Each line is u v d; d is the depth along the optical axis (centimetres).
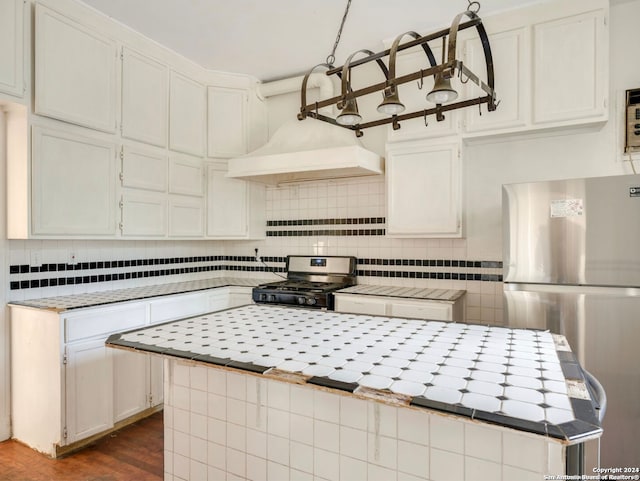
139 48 284
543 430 79
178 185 317
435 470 117
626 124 244
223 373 157
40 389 225
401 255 320
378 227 330
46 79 226
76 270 274
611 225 195
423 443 119
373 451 127
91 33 251
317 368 117
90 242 283
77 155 245
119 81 270
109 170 264
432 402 92
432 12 254
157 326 172
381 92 320
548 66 240
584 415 85
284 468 144
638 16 242
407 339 149
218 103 348
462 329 165
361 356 128
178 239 318
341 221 347
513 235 218
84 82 246
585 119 232
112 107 265
